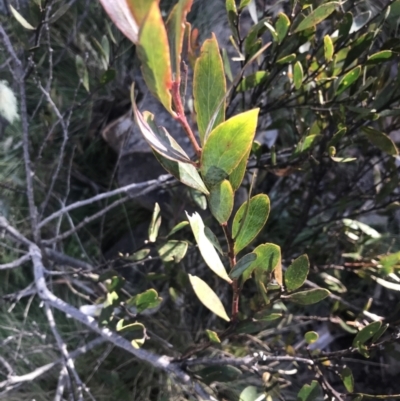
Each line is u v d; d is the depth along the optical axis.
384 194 0.51
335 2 0.37
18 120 0.72
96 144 0.81
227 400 0.60
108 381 0.60
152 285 0.68
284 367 0.64
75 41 0.73
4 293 0.71
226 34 0.72
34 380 0.64
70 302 0.71
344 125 0.46
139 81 0.76
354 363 0.67
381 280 0.46
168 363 0.42
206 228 0.27
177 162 0.24
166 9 0.75
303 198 0.71
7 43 0.50
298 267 0.30
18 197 0.74
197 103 0.23
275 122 0.57
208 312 0.68
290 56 0.41
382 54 0.41
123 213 0.77
